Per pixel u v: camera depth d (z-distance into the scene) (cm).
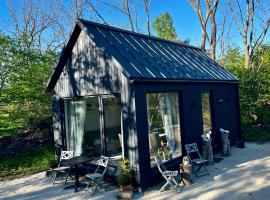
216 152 1218
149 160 839
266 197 706
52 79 1088
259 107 1764
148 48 1068
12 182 995
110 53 857
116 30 1030
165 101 950
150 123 880
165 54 1118
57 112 1102
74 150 1071
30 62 1359
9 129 1537
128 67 824
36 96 1365
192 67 1162
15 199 822
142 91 835
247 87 1738
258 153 1196
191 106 1052
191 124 1044
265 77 1783
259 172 915
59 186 912
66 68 1048
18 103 1355
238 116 1434
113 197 778
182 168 856
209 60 1450
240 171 940
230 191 764
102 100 932
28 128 1489
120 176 782
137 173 805
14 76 1282
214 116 1217
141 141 817
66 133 1098
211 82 1171
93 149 1006
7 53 1257
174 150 973
